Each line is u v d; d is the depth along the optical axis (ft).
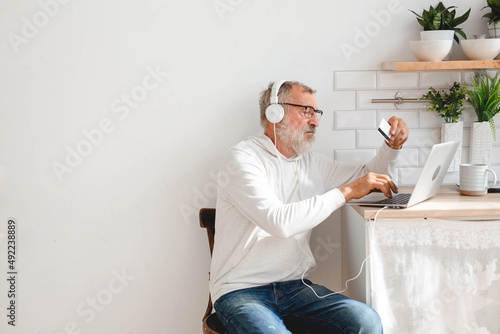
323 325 6.29
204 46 7.77
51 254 8.00
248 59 7.82
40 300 8.06
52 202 7.92
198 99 7.86
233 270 6.67
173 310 8.19
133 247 8.05
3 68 7.70
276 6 7.75
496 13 7.68
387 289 6.40
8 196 7.88
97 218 7.98
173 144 7.92
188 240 8.07
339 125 7.93
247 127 7.91
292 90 6.98
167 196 7.99
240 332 5.98
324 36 7.82
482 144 7.79
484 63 7.29
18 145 7.82
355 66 7.88
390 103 7.95
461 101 7.63
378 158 7.39
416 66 7.30
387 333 6.42
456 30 7.66
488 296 6.40
